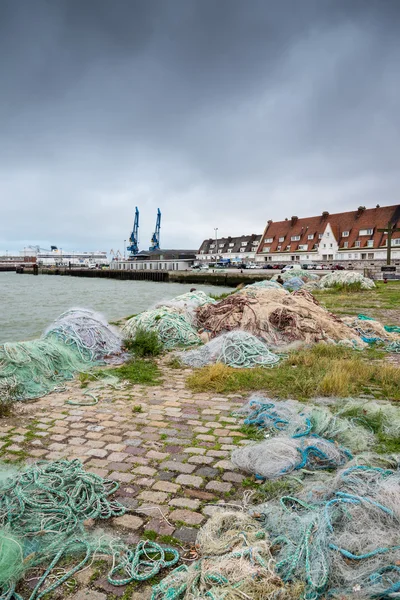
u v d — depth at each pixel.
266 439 4.89
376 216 70.81
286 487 3.80
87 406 6.19
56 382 7.35
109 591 2.76
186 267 97.81
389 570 2.67
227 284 59.59
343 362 7.90
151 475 4.17
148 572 2.90
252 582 2.59
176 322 11.02
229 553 2.84
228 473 4.20
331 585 2.67
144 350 9.55
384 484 3.41
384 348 10.06
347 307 18.25
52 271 113.12
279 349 9.55
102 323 9.95
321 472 3.99
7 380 6.73
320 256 75.25
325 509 3.14
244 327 10.51
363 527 3.00
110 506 3.62
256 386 6.92
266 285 17.84
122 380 7.59
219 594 2.51
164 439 5.02
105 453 4.65
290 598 2.55
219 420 5.61
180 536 3.27
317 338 10.19
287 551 2.88
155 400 6.45
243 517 3.25
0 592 2.72
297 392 6.52
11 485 3.84
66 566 2.98
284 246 83.06
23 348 7.50
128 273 86.44
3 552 2.86
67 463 4.25
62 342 8.71
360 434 4.80
